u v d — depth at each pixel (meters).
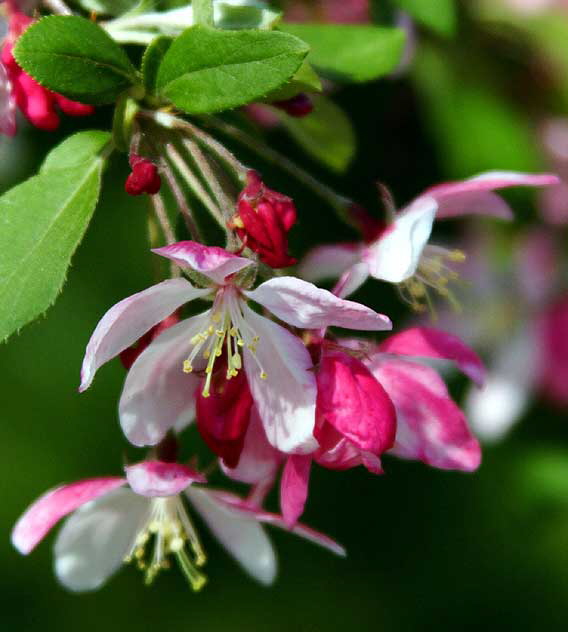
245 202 0.36
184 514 0.41
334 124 0.42
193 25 0.36
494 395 0.52
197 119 0.39
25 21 0.39
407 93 0.48
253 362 0.37
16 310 0.36
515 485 0.54
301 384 0.36
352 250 0.39
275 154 0.39
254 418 0.37
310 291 0.36
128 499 0.40
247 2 0.39
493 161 0.47
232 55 0.36
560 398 0.52
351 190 0.50
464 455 0.38
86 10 0.40
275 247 0.36
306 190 0.51
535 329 0.52
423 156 0.49
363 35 0.41
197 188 0.37
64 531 0.40
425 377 0.38
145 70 0.36
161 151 0.37
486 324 0.52
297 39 0.35
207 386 0.37
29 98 0.38
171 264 0.37
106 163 0.37
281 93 0.37
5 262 0.36
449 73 0.47
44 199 0.37
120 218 0.56
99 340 0.35
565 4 0.46
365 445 0.36
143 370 0.37
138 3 0.40
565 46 0.46
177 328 0.37
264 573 0.41
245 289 0.37
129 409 0.37
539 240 0.51
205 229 0.39
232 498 0.39
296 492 0.37
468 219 0.51
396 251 0.37
